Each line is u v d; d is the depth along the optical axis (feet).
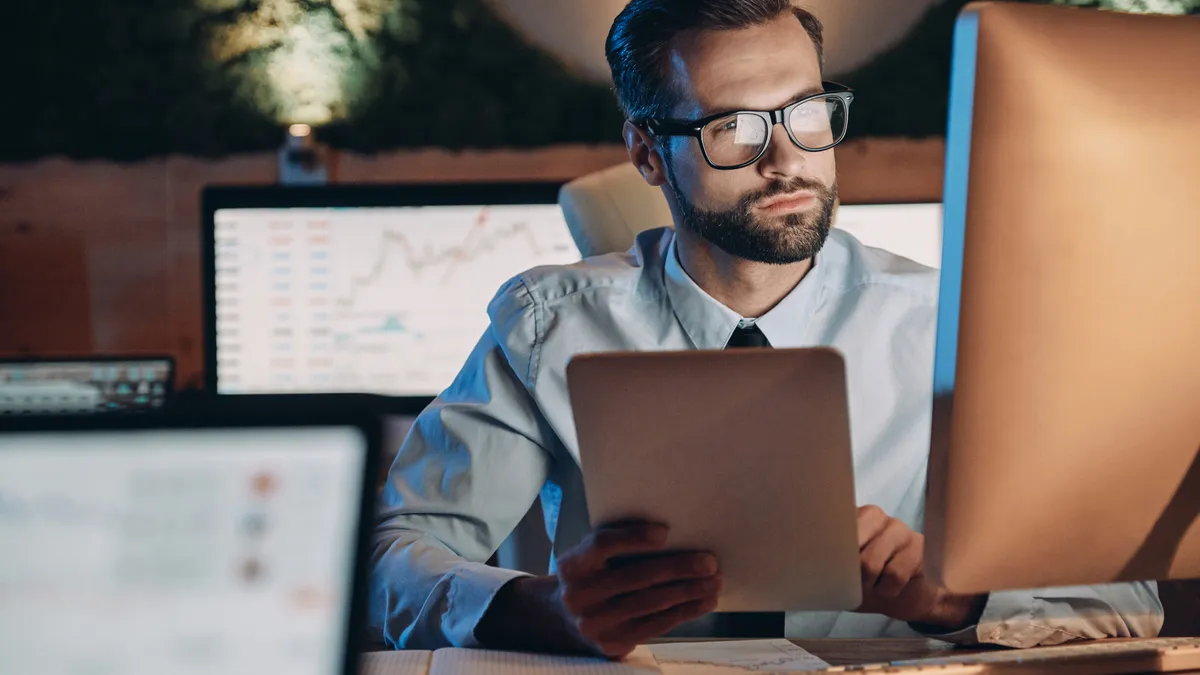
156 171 8.93
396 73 8.85
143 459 2.03
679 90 3.87
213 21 8.85
